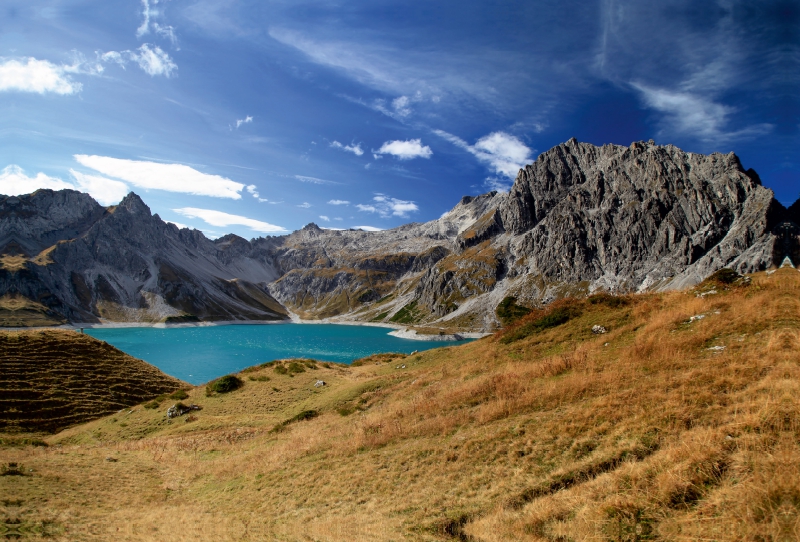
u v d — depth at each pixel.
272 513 19.12
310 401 46.69
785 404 12.38
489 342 41.69
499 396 23.72
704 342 21.42
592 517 11.35
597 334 30.91
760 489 9.46
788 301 22.41
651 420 14.88
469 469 17.06
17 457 32.28
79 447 39.41
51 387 52.72
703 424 13.58
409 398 32.41
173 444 38.09
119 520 20.50
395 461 20.41
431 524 14.09
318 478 21.69
